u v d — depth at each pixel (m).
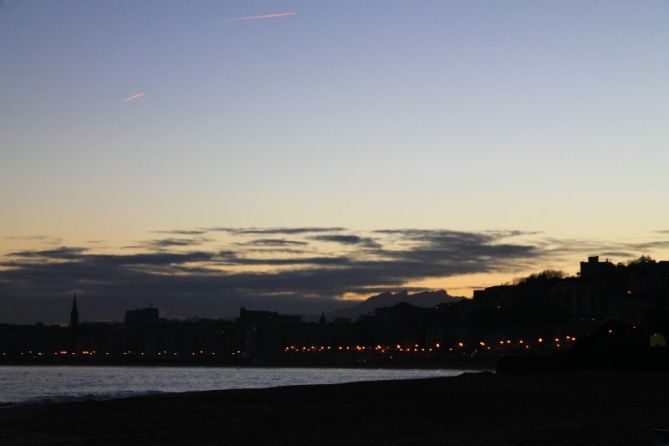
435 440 30.81
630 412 41.62
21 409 50.69
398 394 61.00
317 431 35.69
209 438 33.84
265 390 70.44
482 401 52.56
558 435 30.58
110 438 34.50
